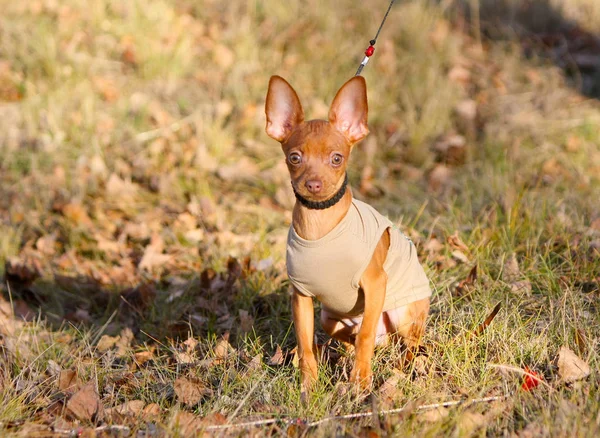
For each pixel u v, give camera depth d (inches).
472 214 430.3
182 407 267.7
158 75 606.2
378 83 604.4
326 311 303.6
